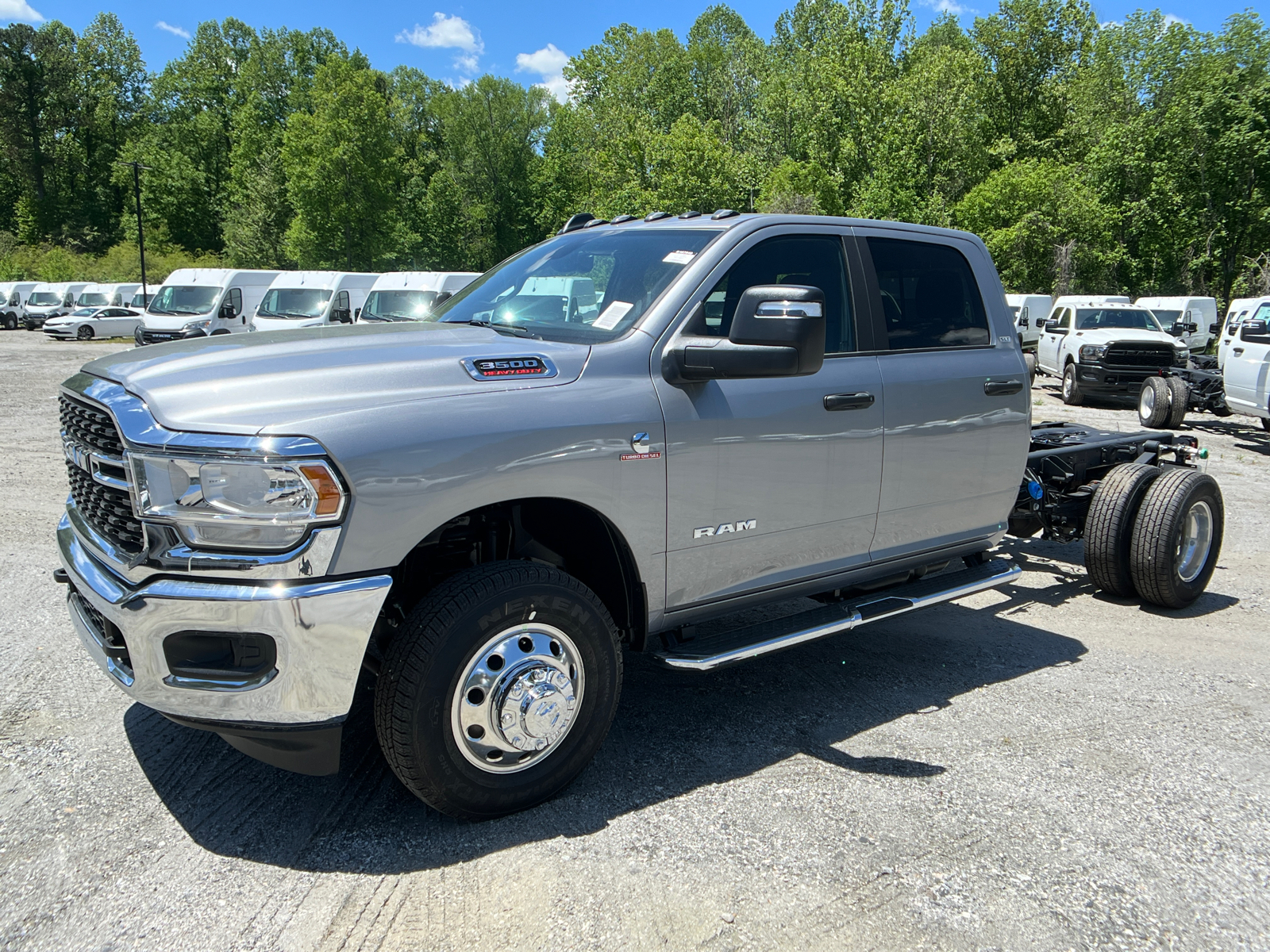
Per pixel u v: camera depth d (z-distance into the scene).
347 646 2.46
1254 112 37.72
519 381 2.83
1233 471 10.56
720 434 3.20
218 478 2.39
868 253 3.89
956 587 4.16
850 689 4.09
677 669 3.17
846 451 3.62
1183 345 17.14
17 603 4.89
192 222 76.62
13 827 2.78
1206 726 3.76
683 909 2.45
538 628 2.79
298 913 2.40
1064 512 5.54
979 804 3.06
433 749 2.62
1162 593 5.16
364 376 2.64
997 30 54.16
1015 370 4.38
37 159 85.50
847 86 49.00
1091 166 42.56
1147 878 2.66
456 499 2.60
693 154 50.31
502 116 71.69
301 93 77.31
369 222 55.38
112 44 92.06
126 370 2.71
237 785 3.07
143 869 2.58
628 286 3.35
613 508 2.96
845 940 2.34
